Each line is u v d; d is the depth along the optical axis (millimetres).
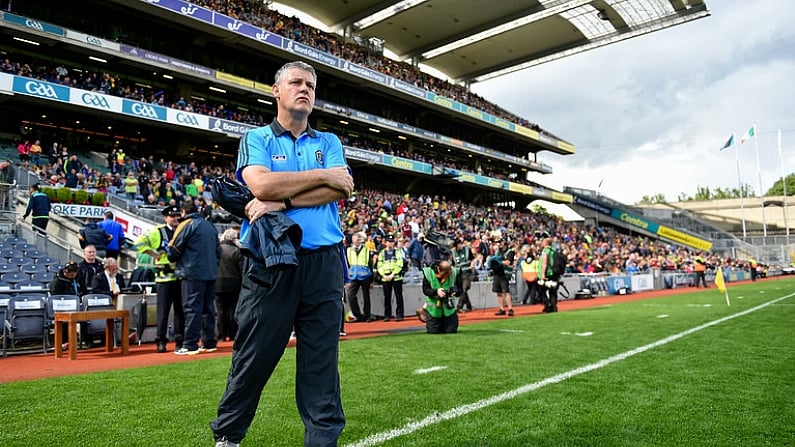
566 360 6160
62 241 13430
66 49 25656
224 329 8891
